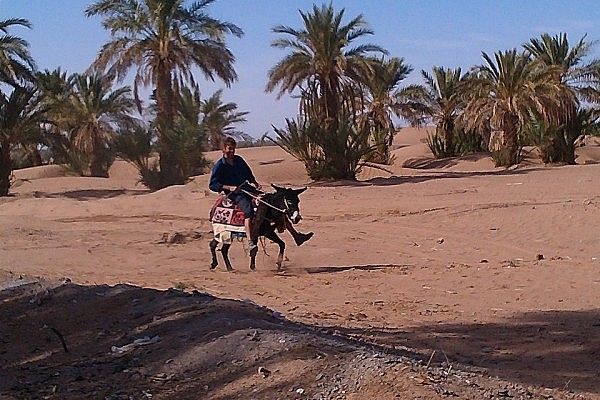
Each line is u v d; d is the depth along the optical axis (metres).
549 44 47.59
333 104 42.38
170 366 7.14
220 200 14.48
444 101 57.38
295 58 41.88
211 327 7.79
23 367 7.64
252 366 6.77
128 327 8.48
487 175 38.81
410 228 19.56
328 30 41.56
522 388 6.45
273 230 14.30
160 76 39.50
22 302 9.95
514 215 19.94
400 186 33.00
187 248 17.67
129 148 39.06
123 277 13.66
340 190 30.94
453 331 8.94
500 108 46.91
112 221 23.44
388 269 13.98
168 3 38.53
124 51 39.16
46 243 18.50
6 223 22.28
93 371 7.29
